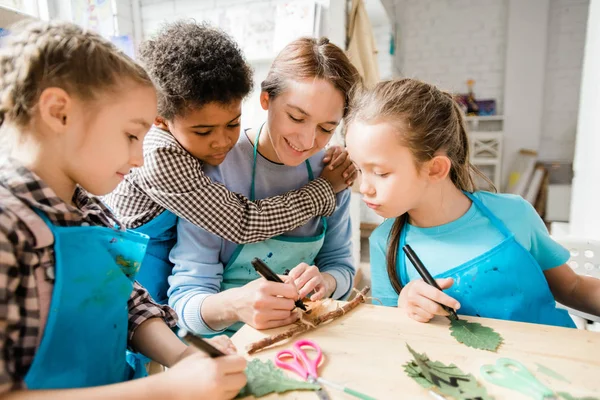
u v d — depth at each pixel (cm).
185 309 83
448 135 80
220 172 96
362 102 79
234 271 97
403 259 87
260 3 212
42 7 188
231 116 81
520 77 398
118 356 62
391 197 76
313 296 73
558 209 370
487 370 51
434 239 84
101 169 53
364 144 74
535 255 87
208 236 93
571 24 384
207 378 45
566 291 89
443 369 51
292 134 85
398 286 87
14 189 48
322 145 91
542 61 389
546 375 50
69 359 53
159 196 85
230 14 217
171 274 103
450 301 63
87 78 49
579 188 164
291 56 84
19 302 47
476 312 79
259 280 75
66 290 51
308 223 101
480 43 409
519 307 78
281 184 101
